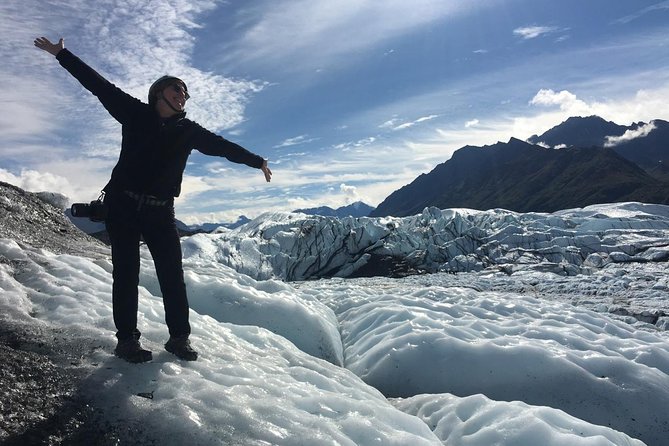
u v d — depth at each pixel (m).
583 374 5.80
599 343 6.89
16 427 2.89
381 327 7.38
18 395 3.15
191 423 3.10
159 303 5.65
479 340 6.54
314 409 3.64
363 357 6.69
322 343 6.71
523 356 6.05
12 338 3.81
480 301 9.12
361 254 22.70
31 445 2.80
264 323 6.70
